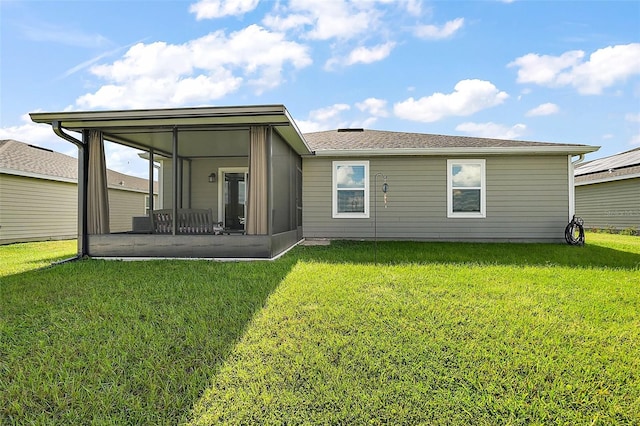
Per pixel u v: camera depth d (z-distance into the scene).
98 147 6.98
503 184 9.76
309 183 10.30
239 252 6.60
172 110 6.07
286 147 8.16
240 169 11.30
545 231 9.65
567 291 4.24
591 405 2.00
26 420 1.86
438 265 5.85
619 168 14.66
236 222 11.40
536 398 2.05
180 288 4.33
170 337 2.87
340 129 13.97
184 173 11.38
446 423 1.83
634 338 2.87
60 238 12.88
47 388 2.12
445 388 2.14
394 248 8.30
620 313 3.45
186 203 11.36
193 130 6.87
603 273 5.28
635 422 1.86
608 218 14.98
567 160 9.58
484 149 9.41
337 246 8.73
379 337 2.84
